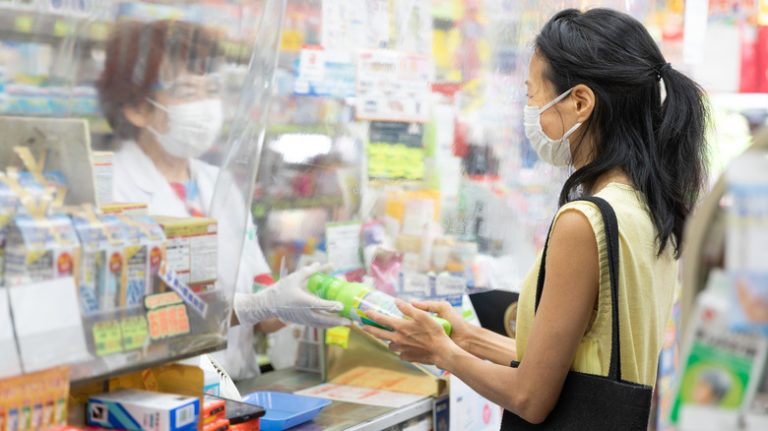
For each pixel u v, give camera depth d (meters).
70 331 1.17
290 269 2.29
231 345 2.46
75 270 1.18
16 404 1.10
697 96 1.71
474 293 2.74
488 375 1.67
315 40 2.37
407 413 2.16
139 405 1.24
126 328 1.24
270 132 2.29
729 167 0.73
